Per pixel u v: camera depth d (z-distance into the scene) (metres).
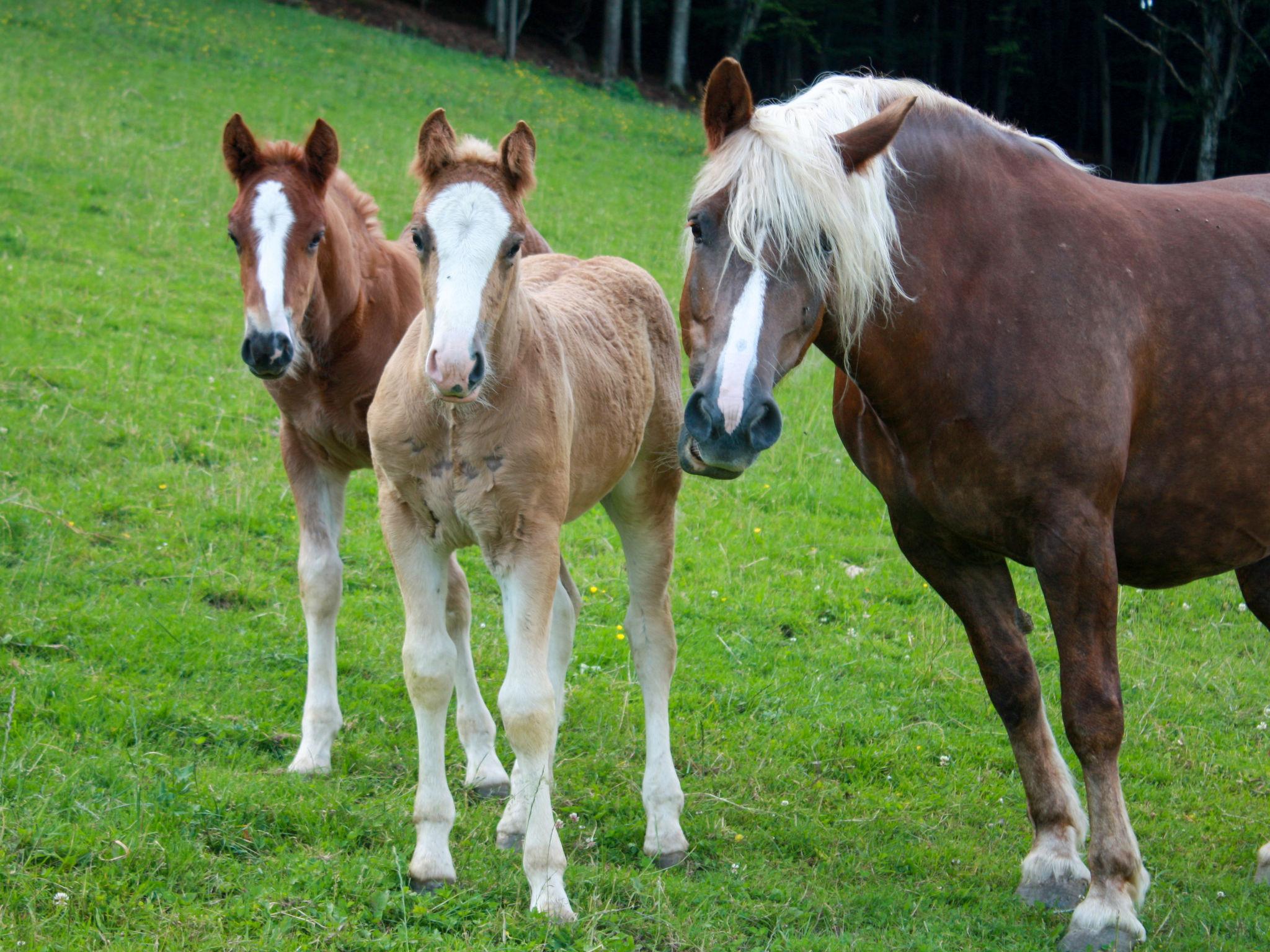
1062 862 3.74
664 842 3.81
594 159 19.50
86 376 7.88
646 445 4.34
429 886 3.36
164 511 6.35
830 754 4.83
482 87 23.23
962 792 4.62
